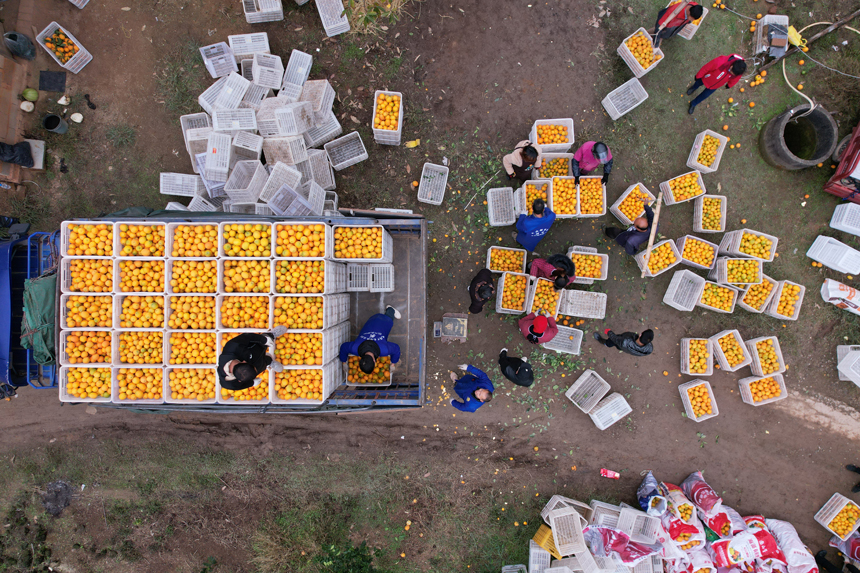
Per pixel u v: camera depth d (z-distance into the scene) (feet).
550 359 26.25
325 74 26.02
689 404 25.77
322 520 26.07
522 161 23.20
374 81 26.09
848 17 25.67
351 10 24.09
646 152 26.45
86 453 25.84
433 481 26.32
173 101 25.68
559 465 26.55
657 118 26.45
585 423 26.53
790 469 26.66
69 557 25.84
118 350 18.90
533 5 26.20
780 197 26.58
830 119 24.50
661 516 24.93
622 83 26.43
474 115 26.32
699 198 25.61
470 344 26.32
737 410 26.66
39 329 18.60
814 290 26.61
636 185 25.16
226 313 18.79
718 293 25.36
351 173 26.02
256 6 25.53
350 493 26.25
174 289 19.01
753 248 25.12
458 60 26.21
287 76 24.64
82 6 25.38
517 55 26.32
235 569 25.99
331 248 19.52
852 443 26.58
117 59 25.67
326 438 26.23
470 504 26.30
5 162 24.26
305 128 23.68
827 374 26.68
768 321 26.58
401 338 23.52
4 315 19.44
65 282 18.51
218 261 18.56
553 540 24.02
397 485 26.30
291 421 26.22
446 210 26.20
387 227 22.00
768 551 24.00
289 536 26.02
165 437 25.99
